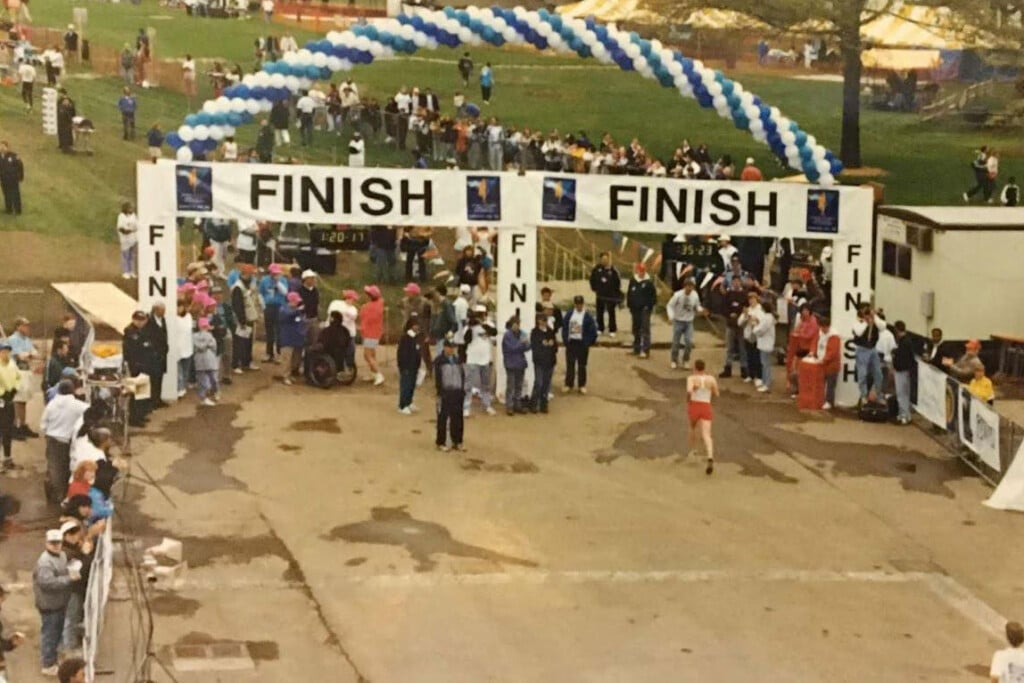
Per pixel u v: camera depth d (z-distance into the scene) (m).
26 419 29.98
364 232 34.41
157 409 31.33
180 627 20.84
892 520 26.42
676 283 41.59
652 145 54.06
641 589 22.88
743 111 33.50
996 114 57.41
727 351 35.84
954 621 22.17
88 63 54.16
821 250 44.47
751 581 23.41
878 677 20.11
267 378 34.09
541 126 55.16
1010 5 53.53
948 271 35.72
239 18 61.25
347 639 20.67
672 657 20.47
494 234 41.66
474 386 32.06
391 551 23.98
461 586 22.73
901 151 54.88
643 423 31.72
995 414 28.28
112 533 24.08
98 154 47.31
